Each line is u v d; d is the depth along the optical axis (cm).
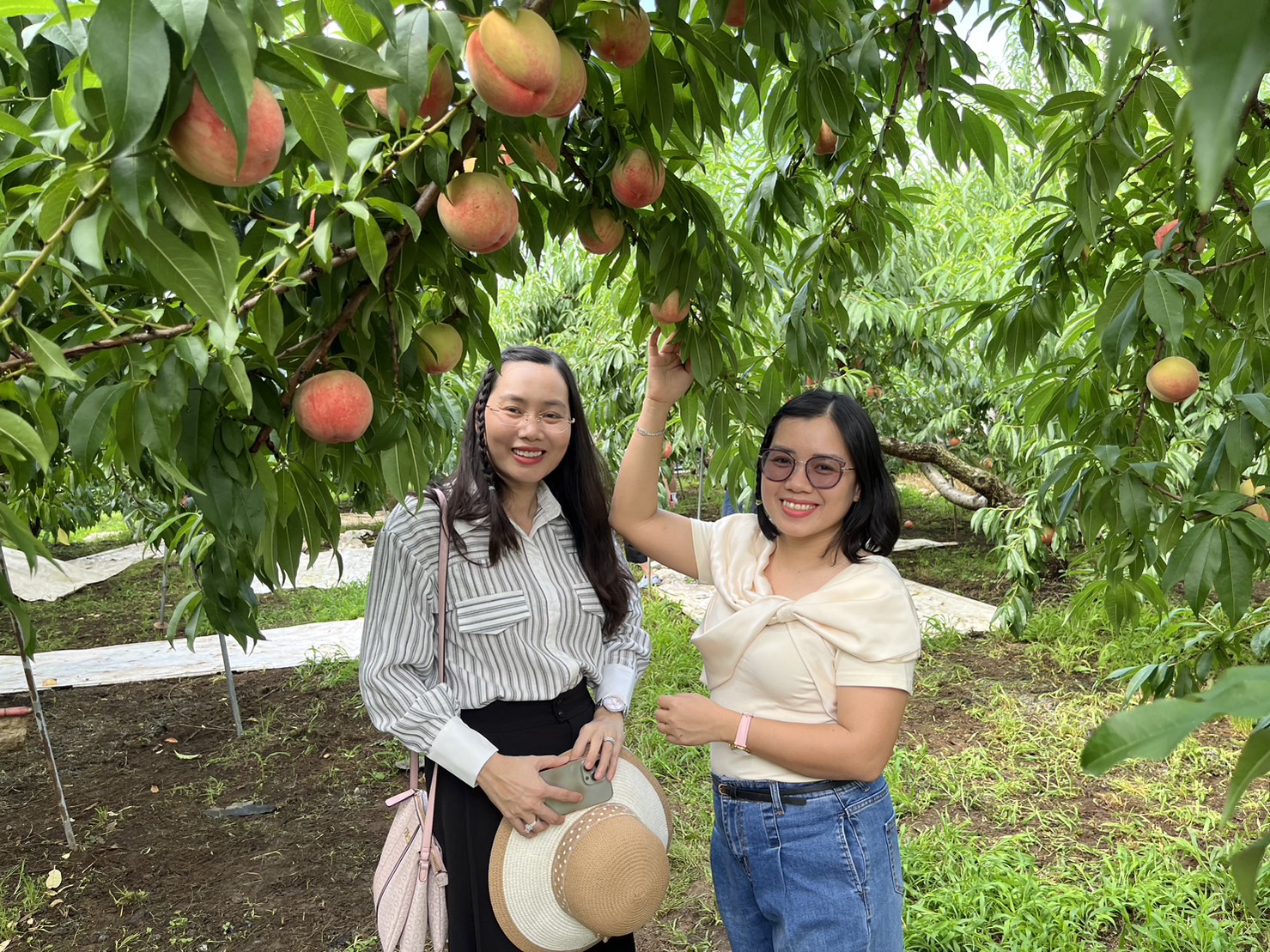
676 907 279
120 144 58
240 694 498
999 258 459
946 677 472
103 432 90
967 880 275
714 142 136
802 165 201
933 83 174
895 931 147
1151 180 201
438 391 328
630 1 102
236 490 102
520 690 159
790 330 215
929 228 624
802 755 140
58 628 684
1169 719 38
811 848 143
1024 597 504
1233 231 169
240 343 101
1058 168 200
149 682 523
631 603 183
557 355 165
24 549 84
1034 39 191
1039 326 218
